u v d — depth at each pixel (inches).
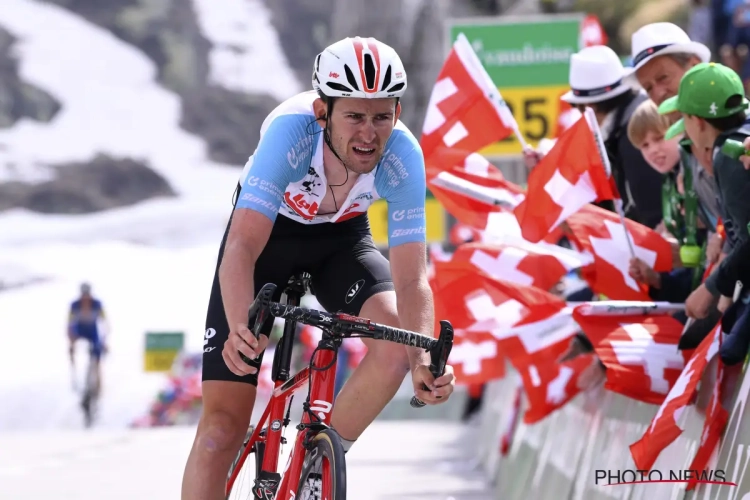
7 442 1423.5
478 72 625.3
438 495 884.6
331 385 398.6
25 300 5137.8
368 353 435.2
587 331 522.9
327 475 370.0
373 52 388.2
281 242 458.9
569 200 554.3
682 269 557.6
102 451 1270.9
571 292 693.9
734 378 421.4
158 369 2236.7
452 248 1646.2
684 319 526.6
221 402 435.2
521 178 1217.4
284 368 428.5
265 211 409.4
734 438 402.6
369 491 911.0
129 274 5816.9
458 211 644.7
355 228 467.8
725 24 1066.7
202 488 424.2
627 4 2338.8
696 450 434.9
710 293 450.9
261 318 360.8
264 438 441.4
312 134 420.2
